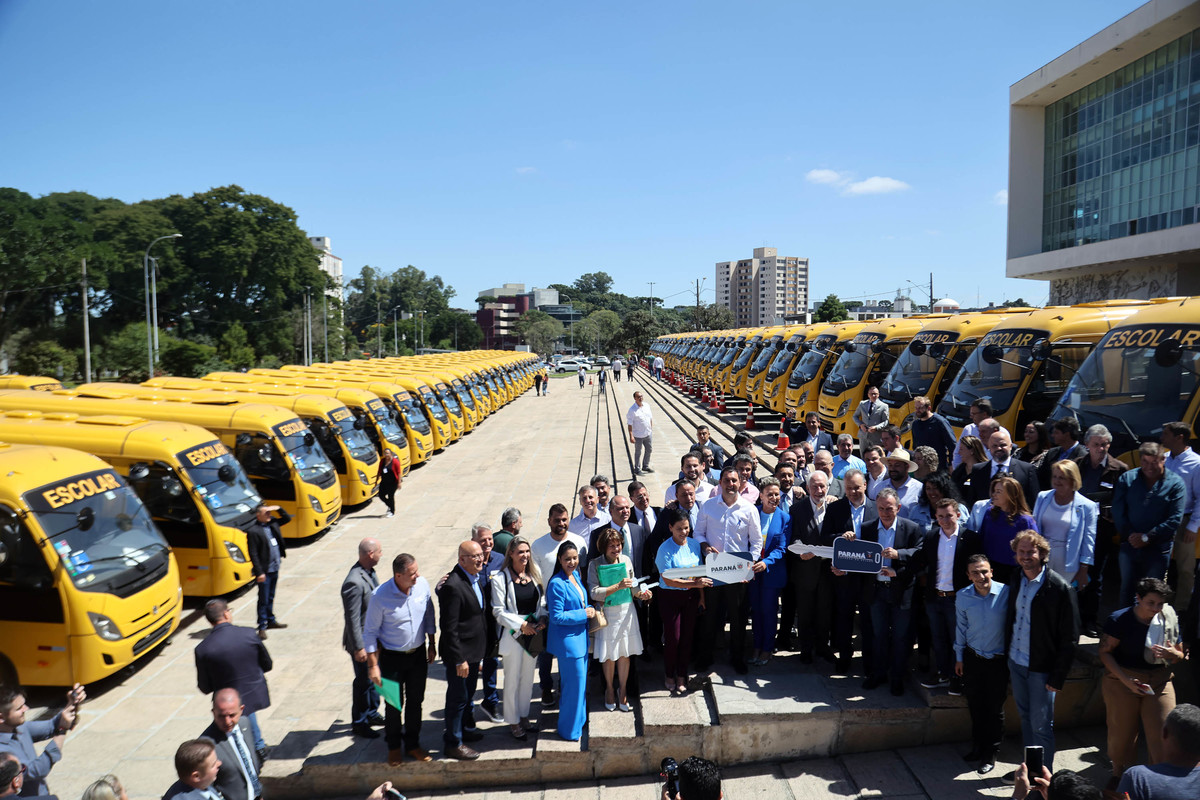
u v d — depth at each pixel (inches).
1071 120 1691.7
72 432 454.6
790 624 321.1
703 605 298.0
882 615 274.8
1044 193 1797.5
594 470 864.3
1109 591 326.0
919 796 237.9
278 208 2475.4
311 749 273.7
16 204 1883.6
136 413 577.9
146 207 2369.6
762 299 6899.6
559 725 270.2
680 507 300.5
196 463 461.4
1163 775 165.3
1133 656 210.8
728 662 310.2
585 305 7716.5
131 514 385.7
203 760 188.2
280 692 338.3
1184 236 1300.4
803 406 772.6
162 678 365.4
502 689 324.8
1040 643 224.4
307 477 579.5
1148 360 330.0
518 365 1955.0
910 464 291.7
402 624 256.4
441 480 862.5
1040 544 222.7
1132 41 1387.8
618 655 275.6
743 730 261.7
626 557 283.3
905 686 281.4
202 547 446.0
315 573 521.3
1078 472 250.7
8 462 355.3
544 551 290.5
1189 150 1334.9
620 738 261.6
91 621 336.5
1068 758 246.1
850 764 258.5
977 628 239.1
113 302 2218.3
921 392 557.0
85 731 316.2
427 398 1034.1
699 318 3860.7
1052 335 431.5
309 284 2591.0
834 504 288.2
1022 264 1775.3
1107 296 1635.1
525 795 255.9
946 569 259.8
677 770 181.0
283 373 1006.4
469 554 262.1
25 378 777.6
